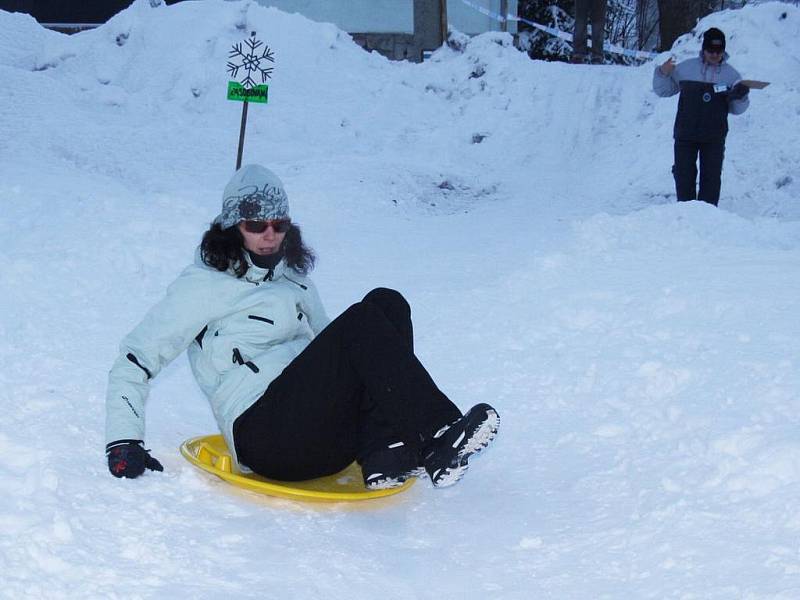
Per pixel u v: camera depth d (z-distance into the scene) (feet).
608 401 14.92
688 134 36.40
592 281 22.08
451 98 55.31
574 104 53.36
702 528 10.37
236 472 11.77
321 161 43.78
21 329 17.95
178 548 9.63
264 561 9.64
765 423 12.84
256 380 11.32
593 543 10.43
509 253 29.04
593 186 45.29
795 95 47.80
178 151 44.32
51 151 42.16
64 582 8.73
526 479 12.50
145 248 23.71
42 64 55.77
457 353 18.17
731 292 20.11
